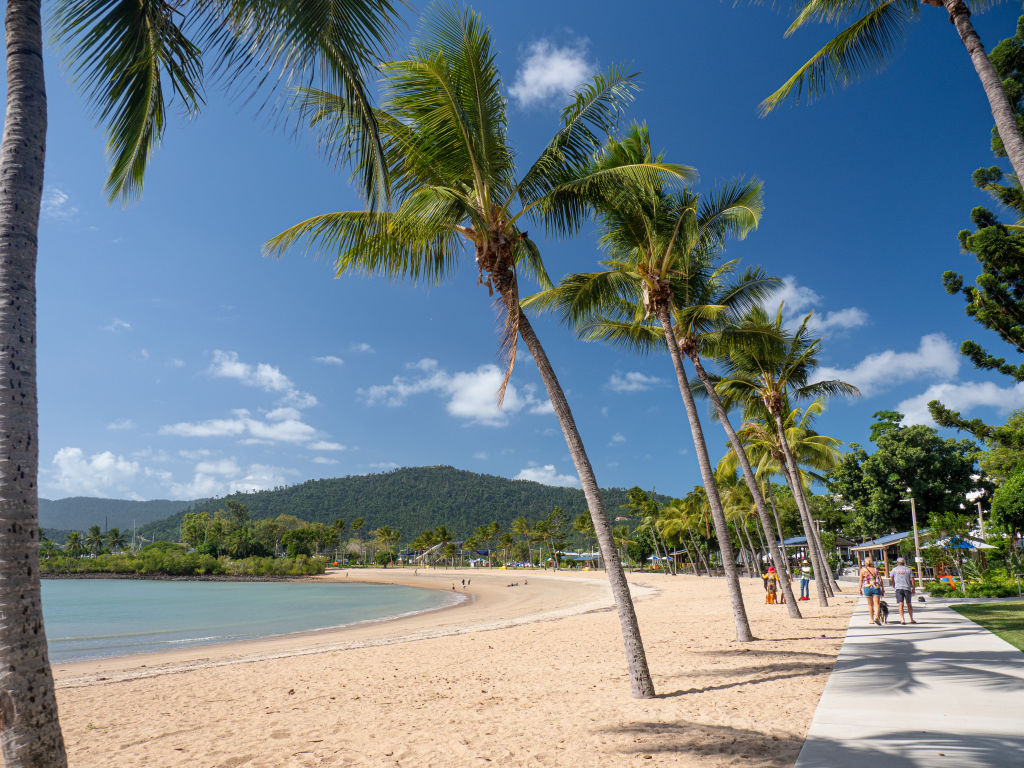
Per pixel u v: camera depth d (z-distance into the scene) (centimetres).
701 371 1524
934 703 617
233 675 1309
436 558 16225
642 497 8981
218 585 8800
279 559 11462
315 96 589
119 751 718
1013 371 1425
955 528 2603
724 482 5372
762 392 2061
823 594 1972
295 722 816
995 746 472
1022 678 709
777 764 479
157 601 5378
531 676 1044
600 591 4859
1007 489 1744
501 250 848
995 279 1344
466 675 1114
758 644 1168
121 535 15500
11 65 370
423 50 798
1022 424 2405
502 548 16162
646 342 1574
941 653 903
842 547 5166
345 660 1469
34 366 341
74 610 4362
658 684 862
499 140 876
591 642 1510
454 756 593
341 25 451
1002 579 2086
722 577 6122
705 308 1408
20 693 301
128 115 529
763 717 623
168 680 1278
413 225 839
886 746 486
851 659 908
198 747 714
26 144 360
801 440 2483
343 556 17700
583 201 919
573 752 571
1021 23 1242
